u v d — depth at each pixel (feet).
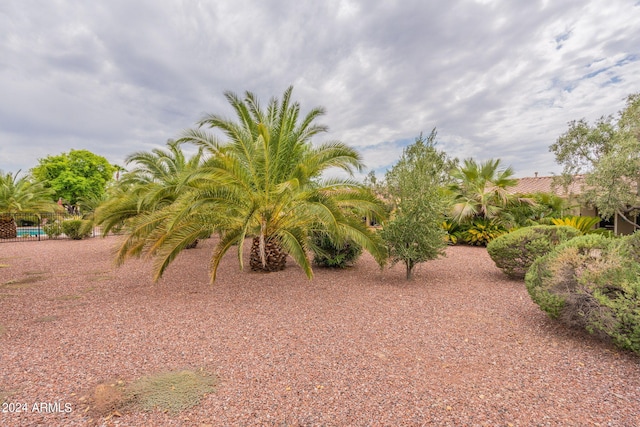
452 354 11.25
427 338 12.72
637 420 7.38
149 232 23.18
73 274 26.35
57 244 49.60
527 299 18.06
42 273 26.81
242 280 23.53
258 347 11.88
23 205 61.11
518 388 8.93
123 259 22.35
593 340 12.22
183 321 14.79
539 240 21.01
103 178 114.11
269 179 22.53
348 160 22.04
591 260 12.86
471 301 17.88
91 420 7.48
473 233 44.16
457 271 26.84
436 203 22.74
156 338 12.75
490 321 14.62
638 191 31.81
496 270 27.04
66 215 71.26
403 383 9.25
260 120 25.90
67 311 16.35
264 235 25.61
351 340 12.55
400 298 18.62
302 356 11.10
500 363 10.52
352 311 16.26
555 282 13.21
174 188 27.61
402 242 22.81
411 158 24.44
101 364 10.48
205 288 21.25
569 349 11.53
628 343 10.25
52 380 9.41
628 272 11.46
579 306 12.17
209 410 7.93
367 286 21.66
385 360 10.80
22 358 10.89
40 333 13.29
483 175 48.24
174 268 28.89
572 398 8.38
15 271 27.73
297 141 24.86
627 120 32.96
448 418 7.54
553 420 7.43
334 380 9.44
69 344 12.14
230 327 13.99
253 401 8.33
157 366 10.36
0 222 59.31
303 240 21.47
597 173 32.81
